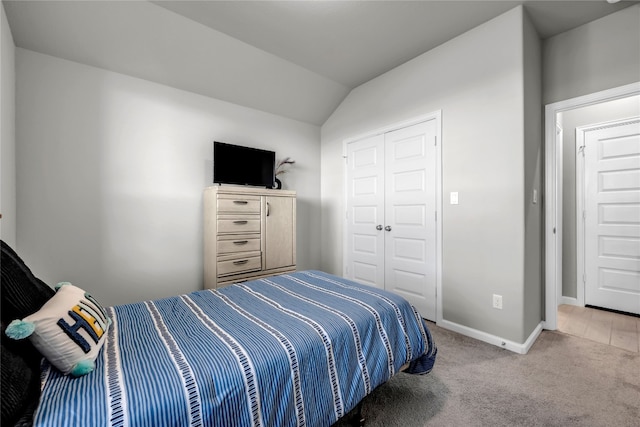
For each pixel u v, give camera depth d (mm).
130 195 2637
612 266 3053
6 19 1911
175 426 801
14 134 2088
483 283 2400
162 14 2318
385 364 1380
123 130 2604
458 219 2578
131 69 2596
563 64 2502
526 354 2137
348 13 2334
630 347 2238
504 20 2291
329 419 1127
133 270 2648
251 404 946
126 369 918
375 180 3406
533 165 2393
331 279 2123
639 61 2137
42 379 868
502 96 2293
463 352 2176
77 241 2381
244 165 3211
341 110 3875
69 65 2354
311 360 1126
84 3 2094
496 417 1472
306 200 3994
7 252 1045
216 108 3176
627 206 2963
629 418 1451
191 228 2979
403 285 3080
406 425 1418
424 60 2889
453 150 2625
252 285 1955
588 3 2156
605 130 3082
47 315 918
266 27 2516
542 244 2611
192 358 988
